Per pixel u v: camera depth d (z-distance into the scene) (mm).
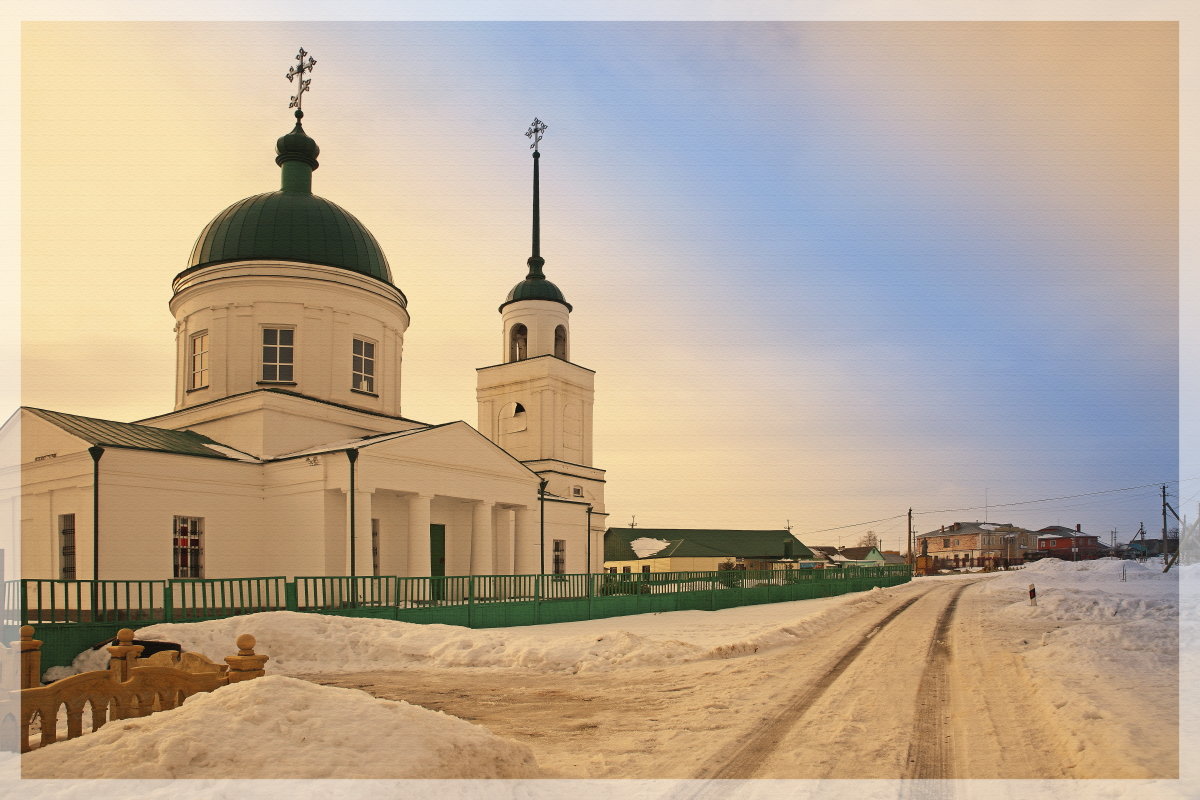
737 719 9641
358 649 16297
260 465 25109
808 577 45312
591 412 44406
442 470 27078
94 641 15500
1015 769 7203
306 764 5660
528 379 42000
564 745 8438
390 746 6004
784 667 14344
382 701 6781
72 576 21312
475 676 14102
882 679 12719
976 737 8484
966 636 19656
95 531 20609
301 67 32438
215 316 28234
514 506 31938
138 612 17344
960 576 79812
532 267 44469
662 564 70250
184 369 29172
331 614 19969
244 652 8477
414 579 22391
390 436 25219
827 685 12164
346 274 29281
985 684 12023
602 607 28391
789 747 8117
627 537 76938
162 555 22062
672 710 10438
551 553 35125
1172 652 13930
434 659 15797
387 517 26609
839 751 7938
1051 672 12281
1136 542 92312
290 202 29984
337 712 6414
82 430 22031
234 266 28125
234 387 27672
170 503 22453
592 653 15719
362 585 21156
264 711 6258
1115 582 45500
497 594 25047
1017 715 9578
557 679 13664
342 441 28328
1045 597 31234
